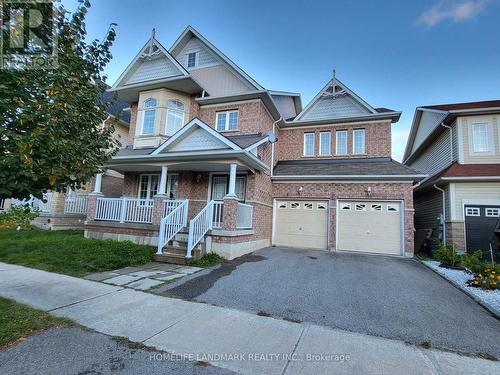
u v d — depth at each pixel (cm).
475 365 308
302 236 1219
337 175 1160
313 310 462
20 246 839
